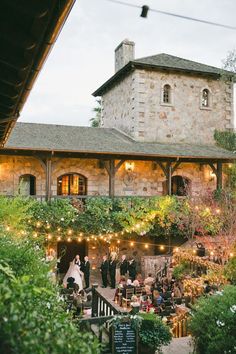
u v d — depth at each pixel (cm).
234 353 584
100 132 2080
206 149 2008
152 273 1758
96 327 730
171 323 1058
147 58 2130
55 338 215
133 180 1930
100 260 1866
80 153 1620
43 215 1516
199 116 2178
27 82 377
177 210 1766
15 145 1474
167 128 2103
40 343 205
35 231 1535
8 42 300
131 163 1909
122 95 2222
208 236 1761
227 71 2153
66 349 214
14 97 427
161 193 1980
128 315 641
